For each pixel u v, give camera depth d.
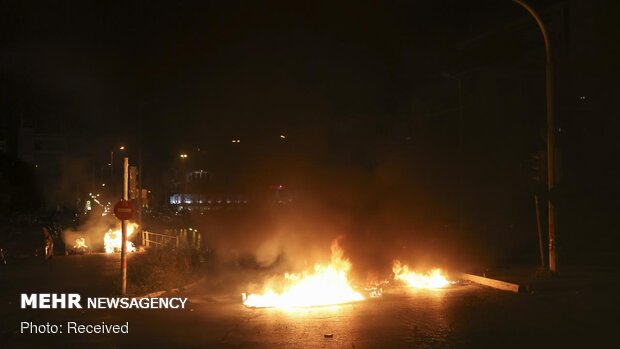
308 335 11.27
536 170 20.98
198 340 11.11
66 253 32.19
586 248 29.55
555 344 10.13
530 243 30.77
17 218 51.28
